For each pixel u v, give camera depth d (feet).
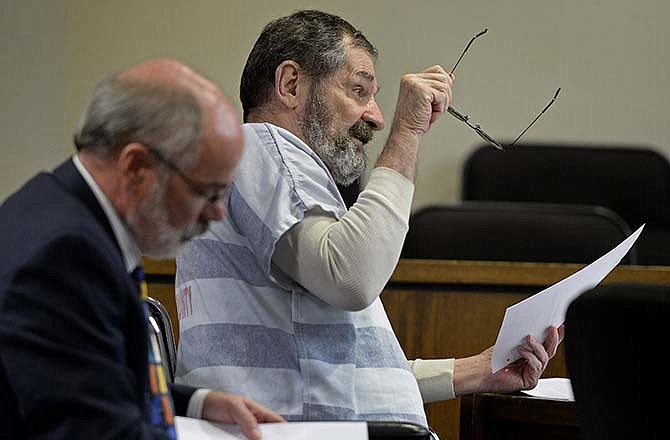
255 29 46.06
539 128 47.09
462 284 26.03
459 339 25.99
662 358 12.80
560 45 47.09
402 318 26.03
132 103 12.84
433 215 30.99
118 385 12.13
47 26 43.88
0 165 43.01
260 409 15.14
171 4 45.62
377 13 46.75
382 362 18.92
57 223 12.32
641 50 47.26
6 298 11.98
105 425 11.87
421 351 26.00
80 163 13.05
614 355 13.23
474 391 21.03
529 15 47.01
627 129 47.21
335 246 17.69
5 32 43.06
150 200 12.92
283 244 18.08
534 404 18.33
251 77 19.92
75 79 44.73
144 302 13.50
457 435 25.61
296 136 19.51
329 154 19.40
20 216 12.64
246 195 18.22
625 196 43.21
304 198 18.03
